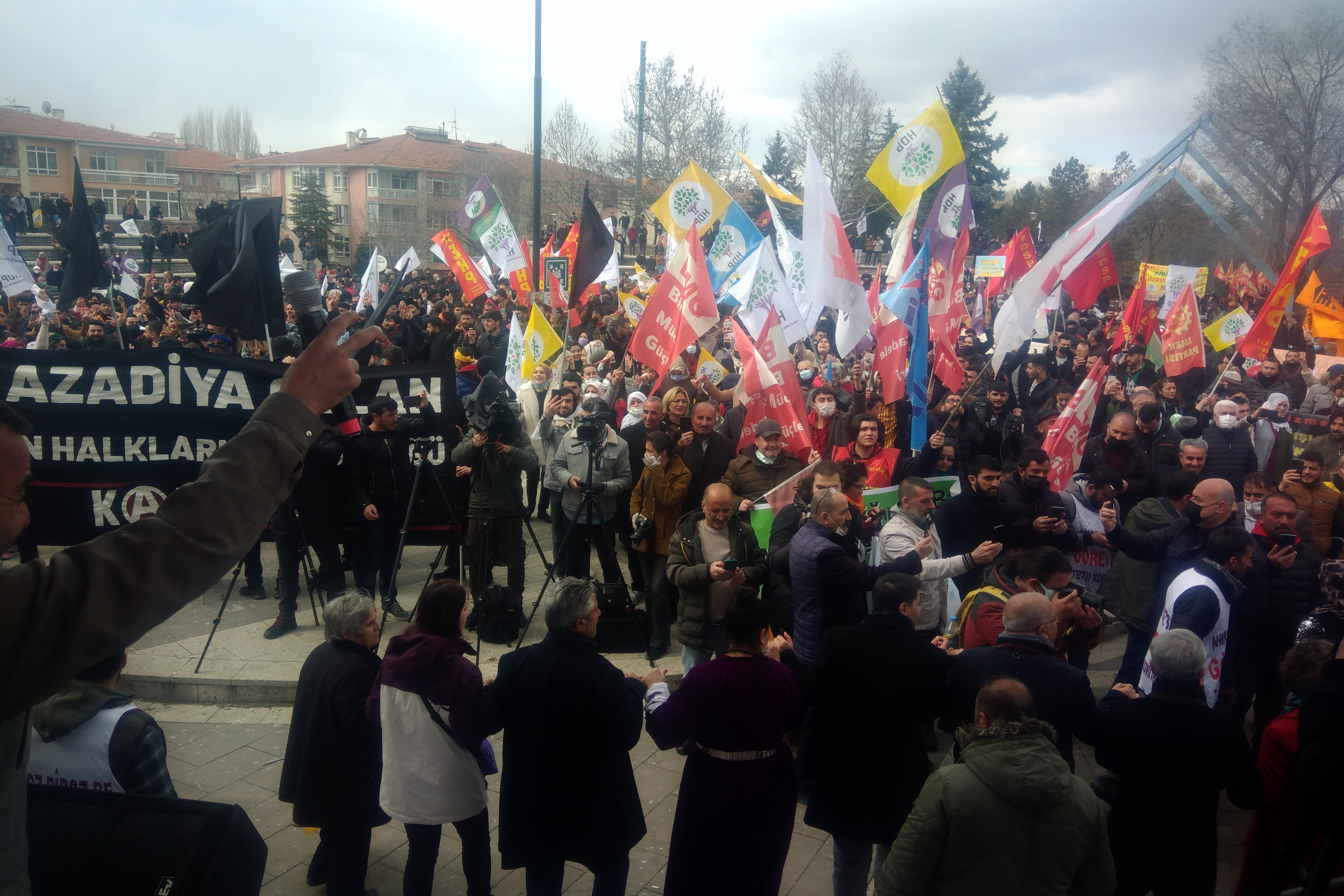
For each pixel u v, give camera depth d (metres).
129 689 6.50
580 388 10.43
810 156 9.42
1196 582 4.98
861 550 6.00
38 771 3.28
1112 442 8.01
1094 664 7.58
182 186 71.69
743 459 7.35
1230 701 5.62
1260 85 27.31
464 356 12.62
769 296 9.71
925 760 4.03
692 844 3.80
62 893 1.88
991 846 2.97
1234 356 10.88
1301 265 10.47
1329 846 2.81
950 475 7.83
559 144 46.50
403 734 3.94
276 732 6.05
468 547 7.27
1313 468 6.75
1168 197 37.91
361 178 74.88
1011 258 16.28
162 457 7.52
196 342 12.73
